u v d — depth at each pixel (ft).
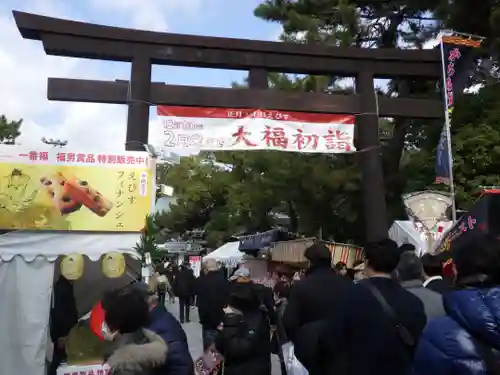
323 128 37.06
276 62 36.94
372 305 10.64
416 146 60.95
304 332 11.78
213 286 28.37
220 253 83.66
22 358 19.57
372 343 10.38
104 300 10.46
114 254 20.53
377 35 54.65
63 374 19.15
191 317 58.80
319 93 37.24
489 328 7.89
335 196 56.90
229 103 35.63
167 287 51.49
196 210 145.79
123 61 35.06
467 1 42.78
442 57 38.32
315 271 13.30
